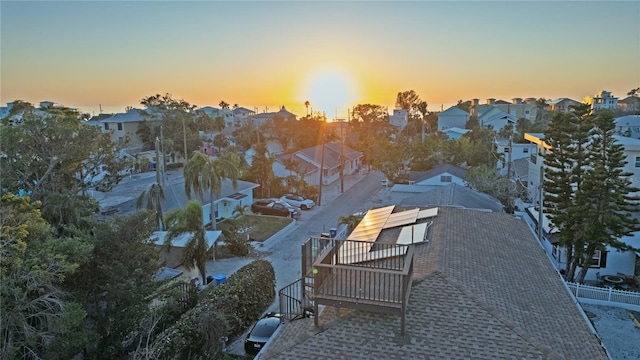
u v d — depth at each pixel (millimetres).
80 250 12656
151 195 24922
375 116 100562
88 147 17812
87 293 14297
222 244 27406
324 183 51719
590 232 19281
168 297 15859
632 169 26141
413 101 126750
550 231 23969
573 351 9109
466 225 16297
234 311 16391
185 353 14055
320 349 9172
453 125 95062
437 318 9578
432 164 50000
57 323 11570
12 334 11477
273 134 75938
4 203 11945
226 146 61312
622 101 96125
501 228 17000
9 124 17953
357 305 9695
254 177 41500
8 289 11094
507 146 46750
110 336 14508
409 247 10820
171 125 64562
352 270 9883
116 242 14297
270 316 16781
